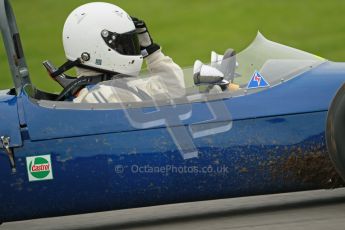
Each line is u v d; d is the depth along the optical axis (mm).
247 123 19266
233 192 19547
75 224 21828
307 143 19281
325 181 19531
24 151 19656
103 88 20109
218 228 18969
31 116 19719
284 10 63500
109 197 19609
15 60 20281
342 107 18531
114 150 19406
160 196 19562
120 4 68062
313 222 18453
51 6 68375
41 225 22141
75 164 19516
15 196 19828
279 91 19500
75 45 21156
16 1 70500
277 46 21266
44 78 51156
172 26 60719
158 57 22422
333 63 20406
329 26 58875
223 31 58656
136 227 20438
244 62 21078
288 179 19438
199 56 53094
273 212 20062
